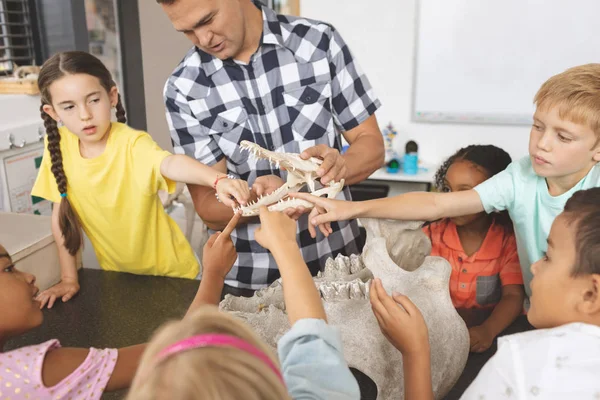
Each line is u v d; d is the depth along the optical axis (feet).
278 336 3.05
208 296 2.98
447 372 3.09
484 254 4.74
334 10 12.55
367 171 4.90
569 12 11.39
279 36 4.73
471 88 12.35
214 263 3.11
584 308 2.34
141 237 4.97
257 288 5.04
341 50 4.94
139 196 4.75
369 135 5.09
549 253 2.47
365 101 5.07
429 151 13.07
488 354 3.66
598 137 3.21
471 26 11.94
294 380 2.16
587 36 11.44
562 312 2.41
